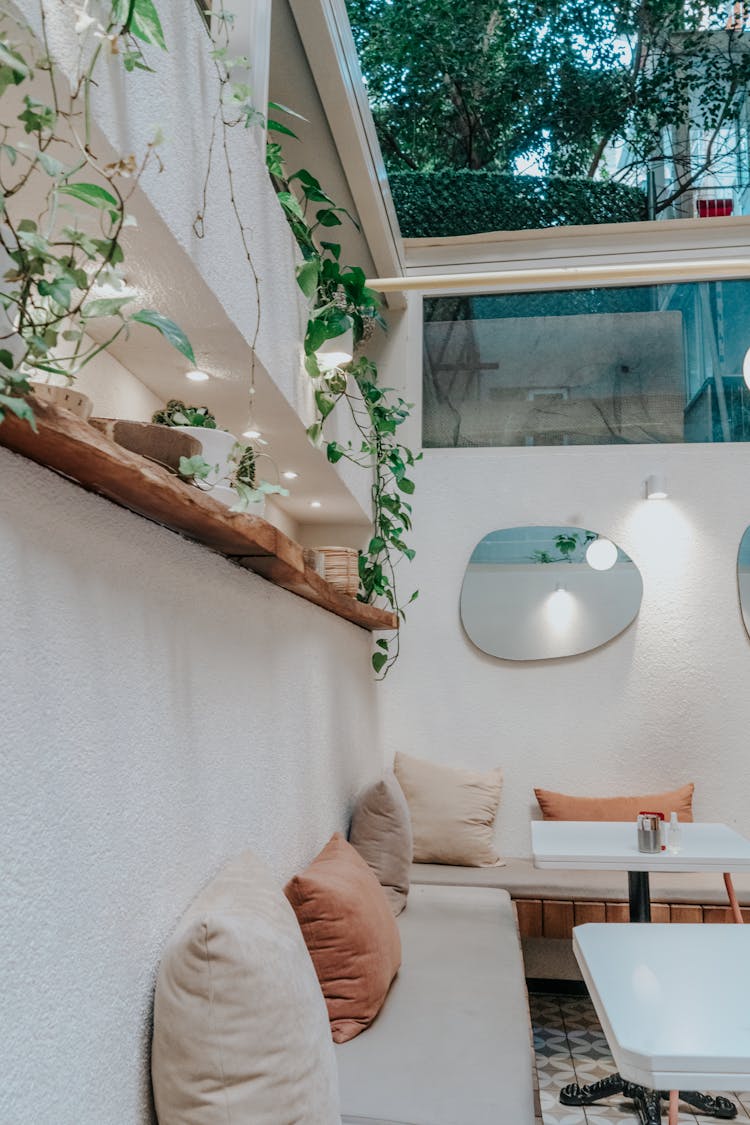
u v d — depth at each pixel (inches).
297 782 102.3
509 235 188.7
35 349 36.7
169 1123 52.3
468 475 185.2
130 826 52.9
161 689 59.4
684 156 289.6
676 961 74.7
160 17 55.5
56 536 44.2
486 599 181.0
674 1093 87.1
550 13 289.4
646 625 176.7
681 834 137.4
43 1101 40.5
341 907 86.6
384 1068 76.2
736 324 185.0
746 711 172.1
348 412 132.7
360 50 301.1
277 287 86.4
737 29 283.0
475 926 121.5
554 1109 114.1
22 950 39.1
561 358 188.4
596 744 175.3
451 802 166.7
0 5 36.2
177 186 57.3
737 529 177.0
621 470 181.6
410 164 311.0
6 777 38.2
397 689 181.8
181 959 53.6
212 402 90.4
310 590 98.2
